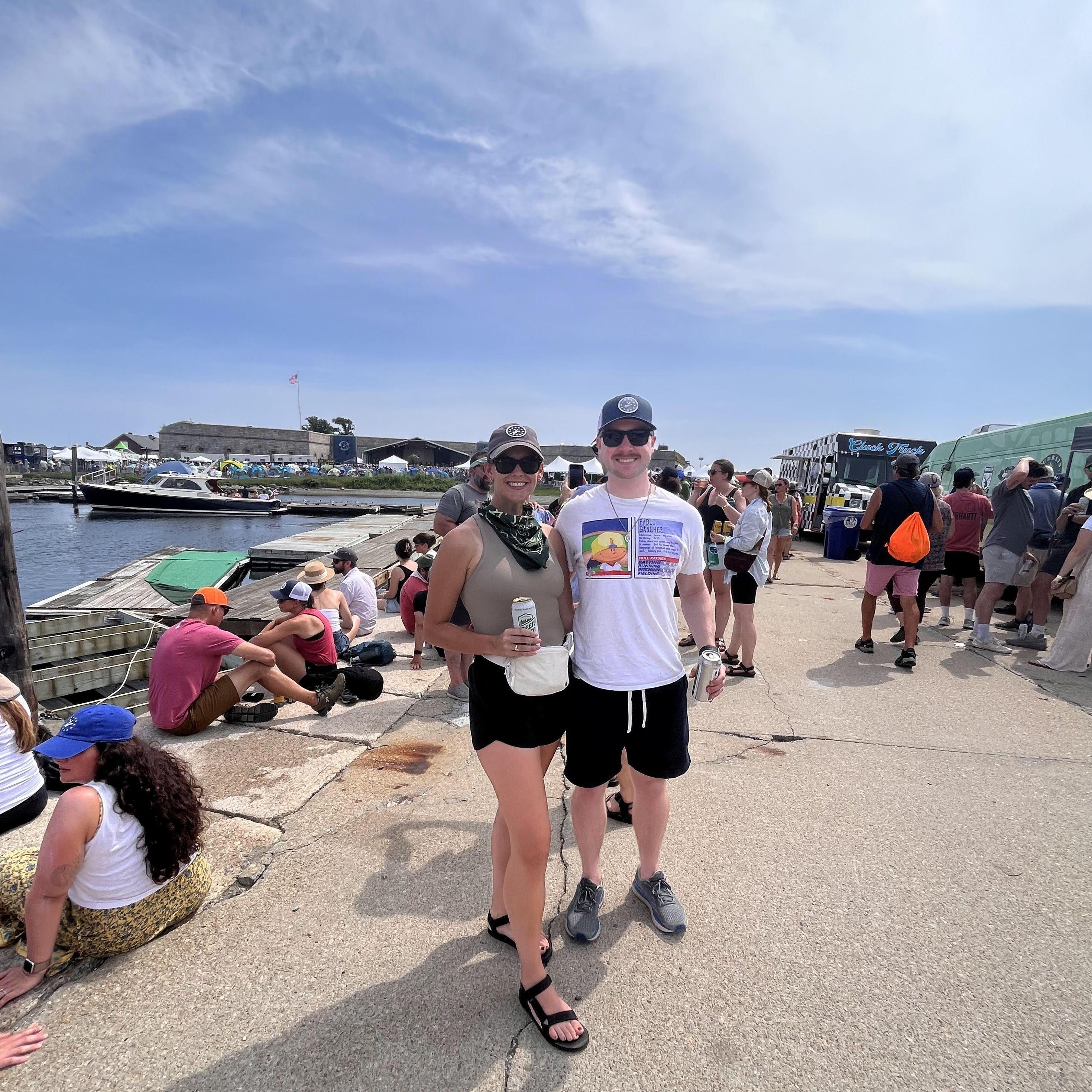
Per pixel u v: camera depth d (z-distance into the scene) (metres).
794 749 4.12
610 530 2.24
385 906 2.60
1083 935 2.47
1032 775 3.79
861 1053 1.94
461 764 3.87
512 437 1.98
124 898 2.26
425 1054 1.92
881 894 2.69
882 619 7.86
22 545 24.41
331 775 3.71
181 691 4.12
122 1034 2.00
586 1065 1.89
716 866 2.87
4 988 2.14
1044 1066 1.90
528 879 1.95
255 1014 2.07
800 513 19.19
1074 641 5.67
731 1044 1.97
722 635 6.11
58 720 4.73
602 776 2.32
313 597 5.76
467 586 2.01
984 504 7.01
